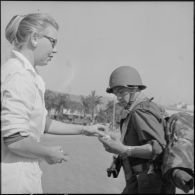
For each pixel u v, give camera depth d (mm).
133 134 2074
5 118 1767
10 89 1799
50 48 2023
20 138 1778
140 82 2152
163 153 1984
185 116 2057
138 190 2055
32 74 1916
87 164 4715
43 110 1972
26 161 1899
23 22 1989
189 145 1924
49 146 1826
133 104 2100
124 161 2121
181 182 1896
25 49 1985
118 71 2160
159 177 2023
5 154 1842
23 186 1873
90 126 2277
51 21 2025
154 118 2018
